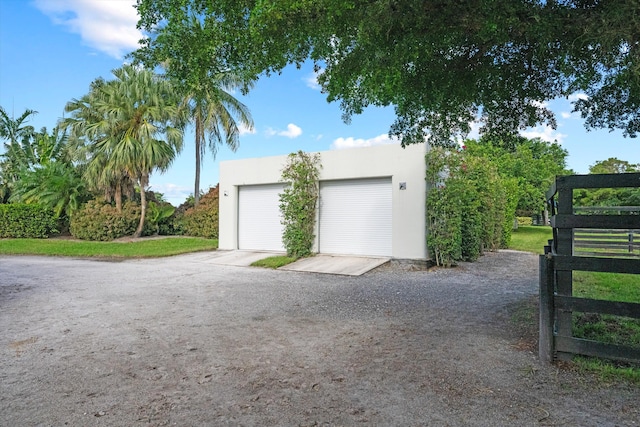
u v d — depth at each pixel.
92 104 18.84
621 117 5.62
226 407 2.85
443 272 9.95
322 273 9.91
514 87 5.23
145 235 19.42
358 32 4.07
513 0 3.63
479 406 2.82
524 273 9.82
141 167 17.17
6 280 8.95
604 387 3.09
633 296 6.43
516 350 3.98
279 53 4.27
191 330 4.93
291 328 5.02
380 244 11.34
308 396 3.03
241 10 3.91
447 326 5.02
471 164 13.22
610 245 14.52
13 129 27.67
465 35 4.60
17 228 19.23
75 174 20.09
